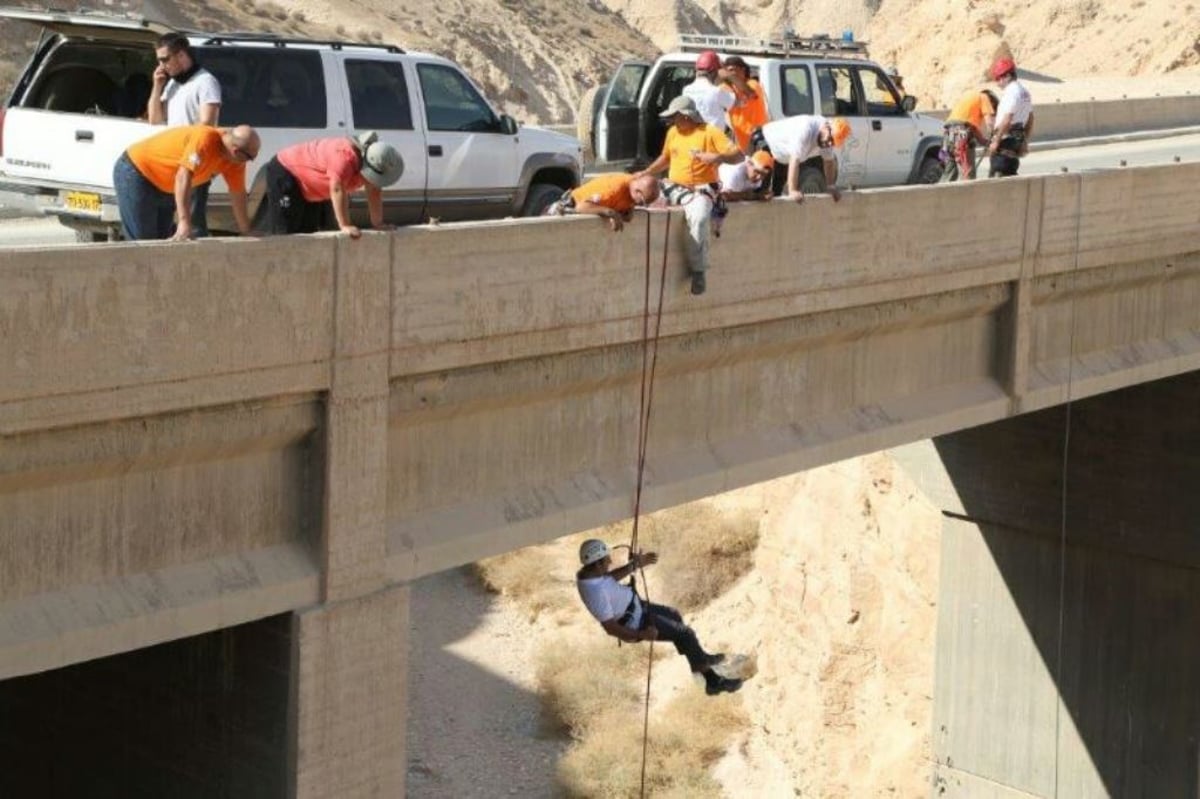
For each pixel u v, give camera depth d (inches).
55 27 653.9
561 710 1352.1
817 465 705.6
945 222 741.3
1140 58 3344.0
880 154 1019.3
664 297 610.5
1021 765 1118.4
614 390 613.6
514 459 581.6
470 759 1293.1
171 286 458.6
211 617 485.4
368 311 510.6
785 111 968.3
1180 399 1016.2
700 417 655.8
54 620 451.8
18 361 428.5
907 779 1167.6
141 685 561.9
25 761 612.7
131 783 574.6
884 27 4045.3
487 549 567.5
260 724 522.3
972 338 796.0
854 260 695.1
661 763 1280.8
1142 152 1695.4
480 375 557.0
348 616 519.2
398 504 543.8
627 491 619.2
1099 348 874.8
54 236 815.1
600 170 935.0
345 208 509.0
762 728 1301.7
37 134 646.5
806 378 705.0
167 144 503.8
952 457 1129.4
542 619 1525.6
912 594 1182.3
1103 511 1060.5
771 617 1323.8
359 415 513.7
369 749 531.5
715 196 610.2
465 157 749.9
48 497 451.5
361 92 713.0
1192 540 1024.2
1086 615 1083.9
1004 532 1117.7
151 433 465.4
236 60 674.2
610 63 4234.7
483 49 3789.4
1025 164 1533.0
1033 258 799.7
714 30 6028.5
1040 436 1085.8
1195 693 1039.6
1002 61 909.2
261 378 484.4
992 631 1128.2
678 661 1429.6
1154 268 889.5
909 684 1179.3
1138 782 1069.1
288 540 511.8
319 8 3540.8
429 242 525.7
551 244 564.7
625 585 613.3
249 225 518.3
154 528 476.1
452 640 1482.5
